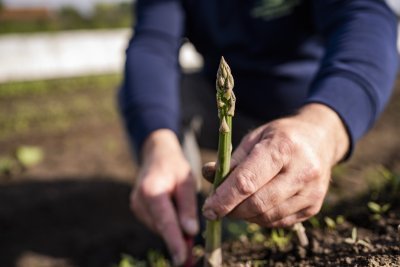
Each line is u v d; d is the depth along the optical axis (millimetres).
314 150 378
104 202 1396
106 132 2113
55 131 2129
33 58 3492
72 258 1123
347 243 482
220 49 906
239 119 955
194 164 912
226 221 758
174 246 553
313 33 837
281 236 551
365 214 554
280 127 386
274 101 894
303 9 792
